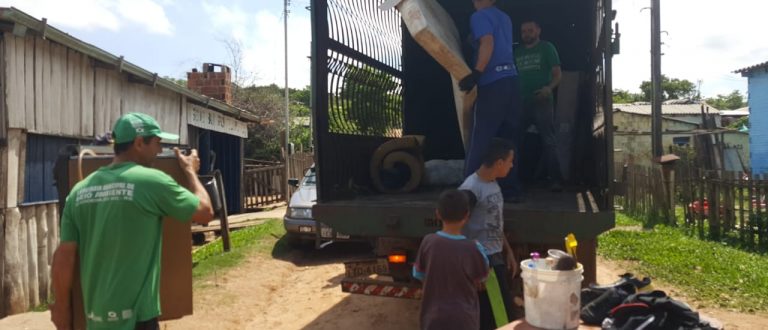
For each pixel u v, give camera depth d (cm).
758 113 2388
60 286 299
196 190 322
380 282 488
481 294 392
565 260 279
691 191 1167
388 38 686
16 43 648
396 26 716
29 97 675
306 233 902
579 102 655
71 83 773
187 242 344
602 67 500
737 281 693
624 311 288
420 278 349
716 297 632
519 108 481
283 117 2731
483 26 451
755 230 966
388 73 682
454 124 777
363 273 508
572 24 755
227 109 1374
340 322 575
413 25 424
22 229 664
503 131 480
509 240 418
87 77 816
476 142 464
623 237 1040
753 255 876
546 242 411
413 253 473
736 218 1035
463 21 772
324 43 509
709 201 1072
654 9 1442
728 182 1030
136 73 909
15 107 647
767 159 2364
